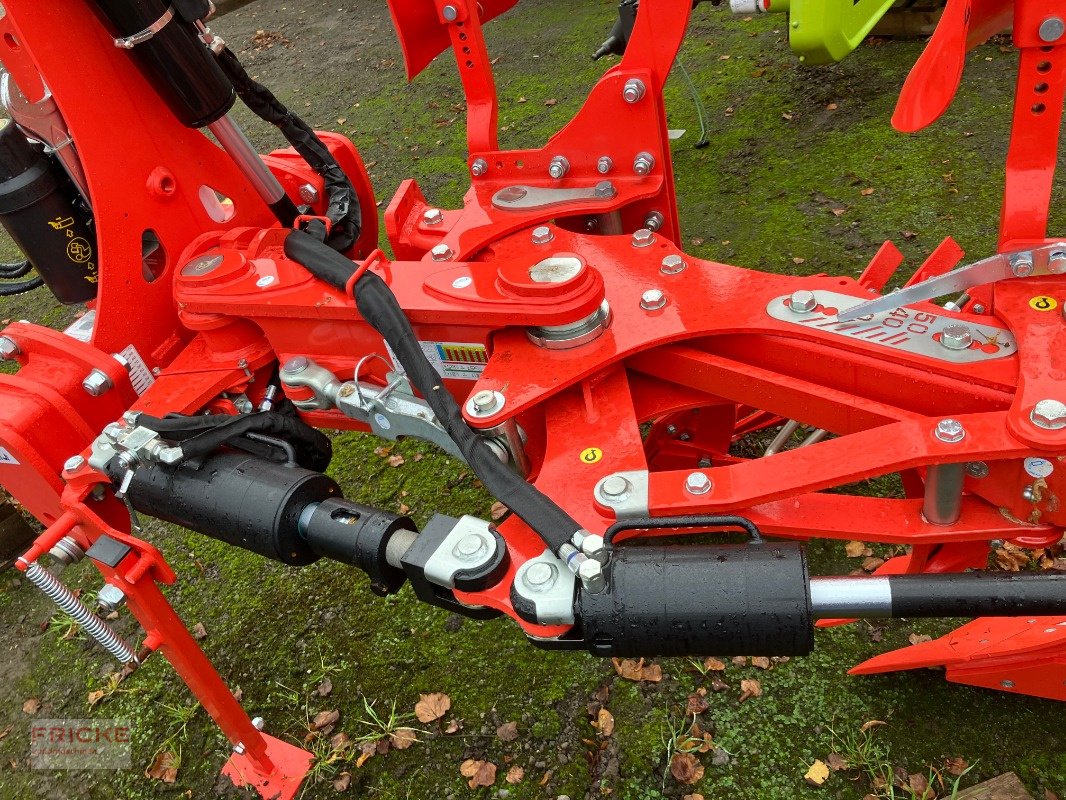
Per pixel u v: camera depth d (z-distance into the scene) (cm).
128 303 187
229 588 271
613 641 117
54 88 165
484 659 232
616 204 205
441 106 538
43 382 177
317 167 212
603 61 526
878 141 394
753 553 116
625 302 164
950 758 189
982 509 137
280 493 150
